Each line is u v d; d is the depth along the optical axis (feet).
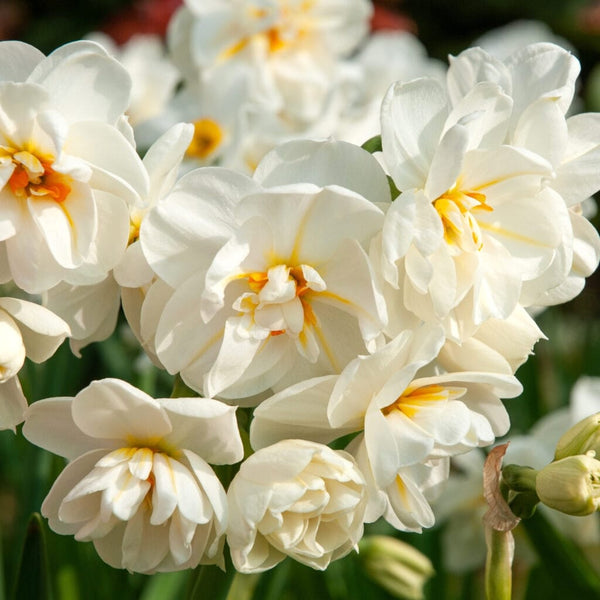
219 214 1.52
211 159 2.02
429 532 2.01
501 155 1.54
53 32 5.37
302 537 1.52
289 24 2.14
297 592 1.89
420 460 1.51
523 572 2.21
